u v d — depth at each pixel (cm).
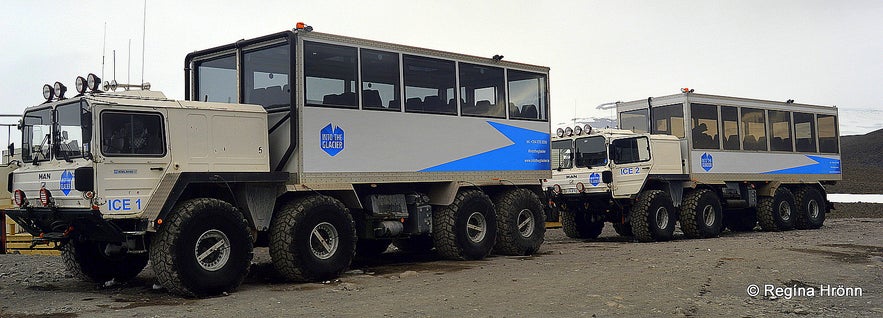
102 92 966
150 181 933
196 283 923
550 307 842
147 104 944
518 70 1431
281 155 1084
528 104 1455
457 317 788
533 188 1487
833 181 2327
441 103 1284
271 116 1095
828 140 2333
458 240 1296
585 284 1009
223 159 1009
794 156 2181
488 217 1355
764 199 2092
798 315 805
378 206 1212
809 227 2170
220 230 962
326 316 797
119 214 900
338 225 1098
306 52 1082
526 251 1420
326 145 1100
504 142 1395
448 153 1288
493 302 875
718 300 891
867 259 1296
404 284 1028
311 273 1052
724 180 1950
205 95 1206
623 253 1425
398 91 1212
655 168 1773
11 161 1048
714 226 1859
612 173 1742
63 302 903
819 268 1176
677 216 1844
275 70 1101
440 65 1287
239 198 1034
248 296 941
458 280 1059
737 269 1159
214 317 796
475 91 1348
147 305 879
